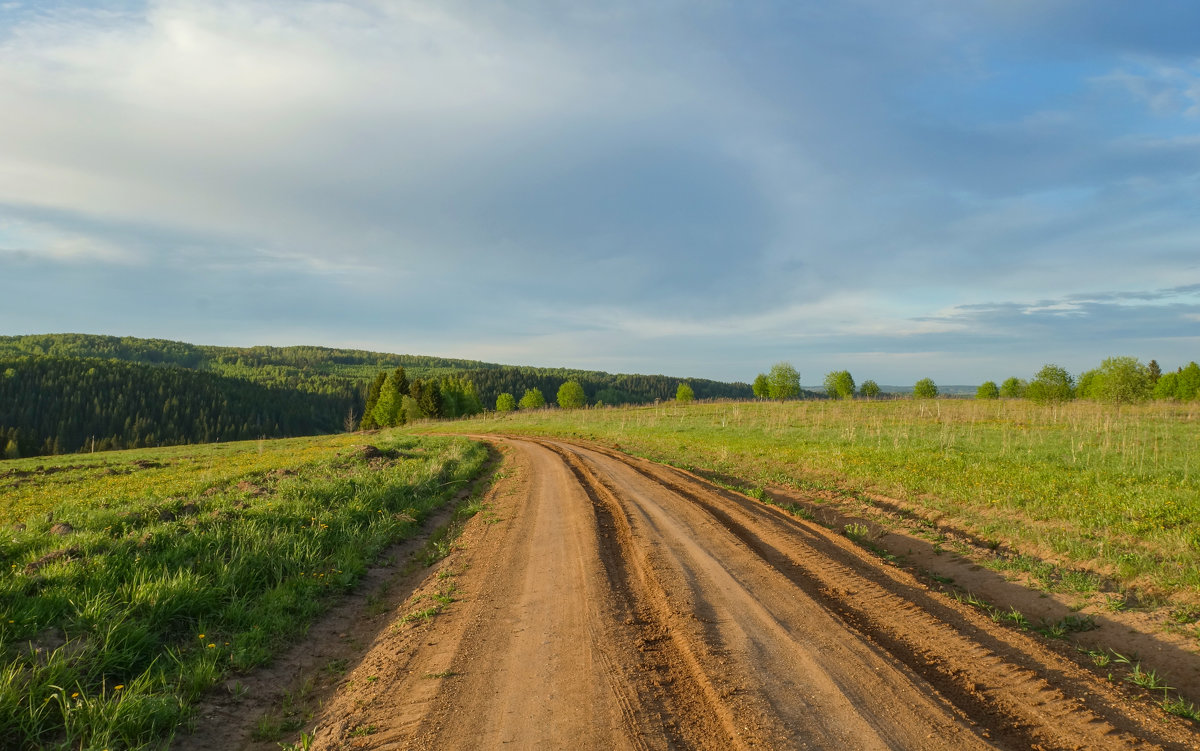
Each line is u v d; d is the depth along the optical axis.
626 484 16.89
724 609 6.70
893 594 7.27
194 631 6.51
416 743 4.28
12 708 4.32
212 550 8.63
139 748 4.36
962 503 12.51
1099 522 9.98
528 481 18.44
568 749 4.04
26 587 6.39
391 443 32.75
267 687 5.62
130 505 12.47
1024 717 4.36
